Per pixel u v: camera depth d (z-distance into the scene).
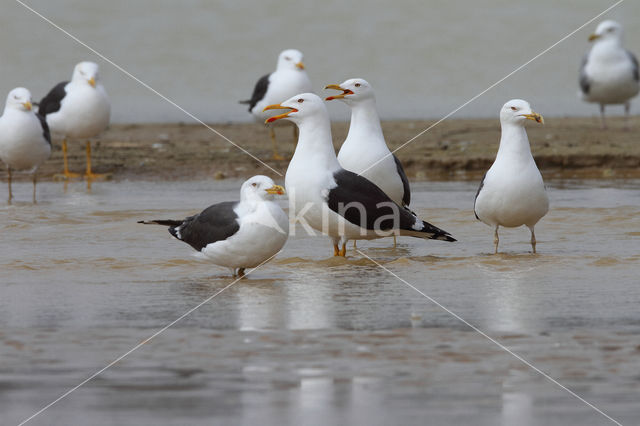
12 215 17.22
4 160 19.39
